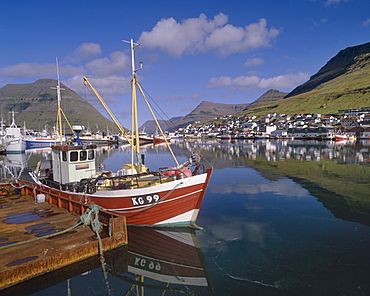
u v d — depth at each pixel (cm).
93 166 1705
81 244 1050
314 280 953
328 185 2602
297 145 9350
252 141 13712
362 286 910
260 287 917
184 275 997
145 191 1320
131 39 1798
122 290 898
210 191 2402
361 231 1409
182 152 7331
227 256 1138
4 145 7656
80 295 866
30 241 1067
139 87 1816
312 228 1461
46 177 2038
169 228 1423
